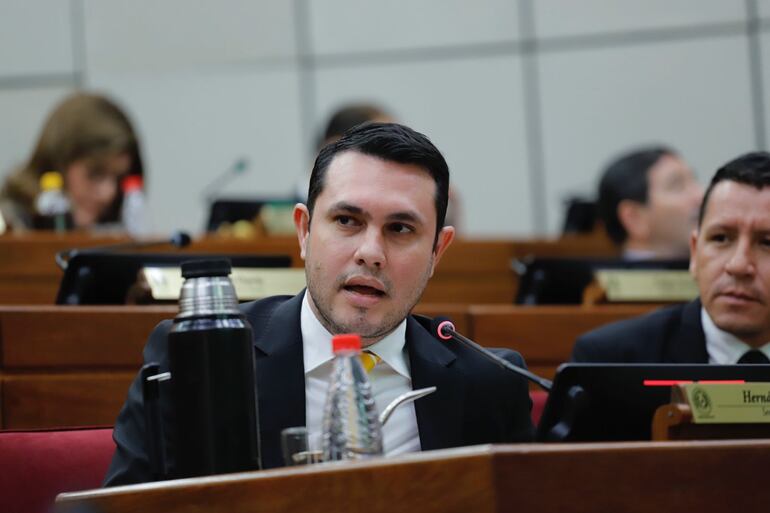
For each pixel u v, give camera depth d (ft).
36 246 32.68
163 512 14.17
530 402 20.57
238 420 15.53
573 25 58.49
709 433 17.87
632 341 25.94
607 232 43.06
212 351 15.49
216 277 15.89
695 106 57.93
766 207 24.23
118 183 38.96
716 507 14.49
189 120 57.47
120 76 57.41
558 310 30.58
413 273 18.30
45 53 57.26
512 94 58.39
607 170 42.80
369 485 13.89
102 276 26.53
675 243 42.09
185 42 57.88
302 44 58.39
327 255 18.22
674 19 58.23
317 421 18.89
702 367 18.31
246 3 58.23
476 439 19.69
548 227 57.82
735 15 57.93
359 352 16.31
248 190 57.31
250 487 14.07
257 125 57.72
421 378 19.36
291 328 19.31
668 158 42.27
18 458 19.93
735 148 57.62
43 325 25.43
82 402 25.45
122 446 17.69
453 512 13.76
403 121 58.34
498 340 30.27
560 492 13.92
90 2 57.52
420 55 58.49
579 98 58.29
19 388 25.27
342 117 42.14
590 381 18.10
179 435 15.51
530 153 58.13
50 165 38.52
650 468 14.30
